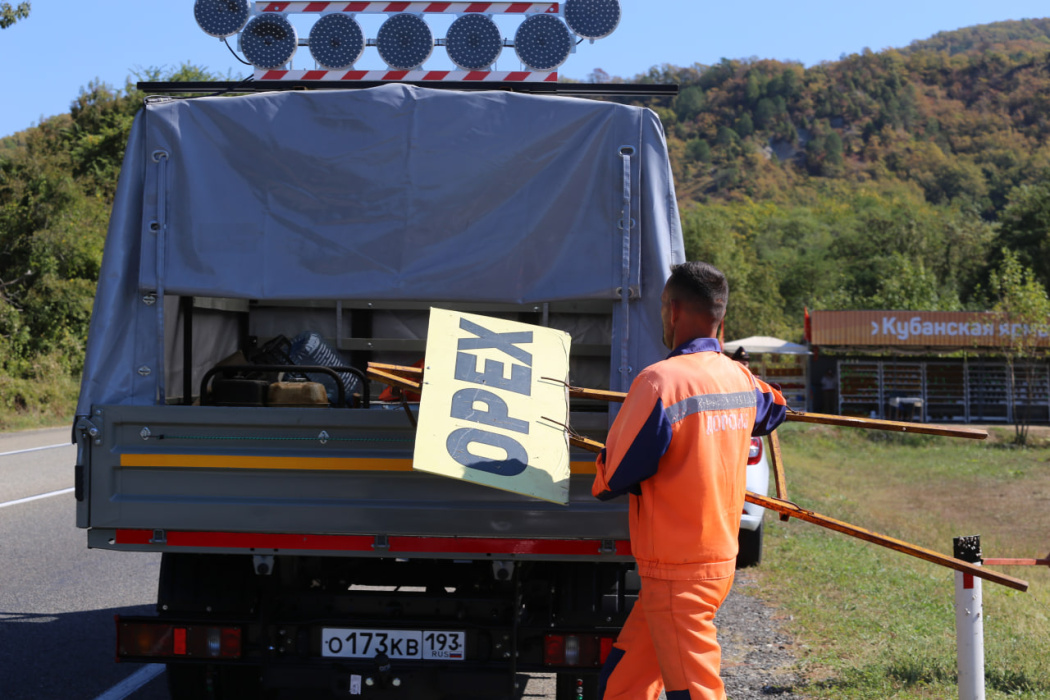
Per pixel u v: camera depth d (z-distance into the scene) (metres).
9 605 6.72
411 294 4.10
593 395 3.63
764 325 59.25
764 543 9.27
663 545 3.05
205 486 3.86
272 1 4.76
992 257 62.12
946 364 32.56
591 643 3.97
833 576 7.71
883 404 32.56
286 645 4.05
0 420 23.34
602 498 3.15
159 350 4.13
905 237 75.88
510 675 3.96
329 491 3.84
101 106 49.81
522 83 4.43
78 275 32.78
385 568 4.74
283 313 6.44
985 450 23.84
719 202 165.62
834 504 12.16
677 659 3.01
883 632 6.01
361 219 4.12
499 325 3.61
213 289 4.11
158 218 4.12
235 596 4.16
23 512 10.38
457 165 4.11
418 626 4.01
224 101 4.15
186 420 3.84
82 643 5.89
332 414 3.80
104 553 8.45
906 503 14.23
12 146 59.66
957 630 4.38
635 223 4.06
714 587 3.07
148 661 4.04
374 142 4.12
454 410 3.38
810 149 190.50
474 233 4.12
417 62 4.67
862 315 32.62
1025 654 5.47
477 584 4.48
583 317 6.39
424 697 3.99
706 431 3.07
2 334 29.08
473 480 3.29
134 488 3.88
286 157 4.13
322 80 4.54
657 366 3.09
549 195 4.10
